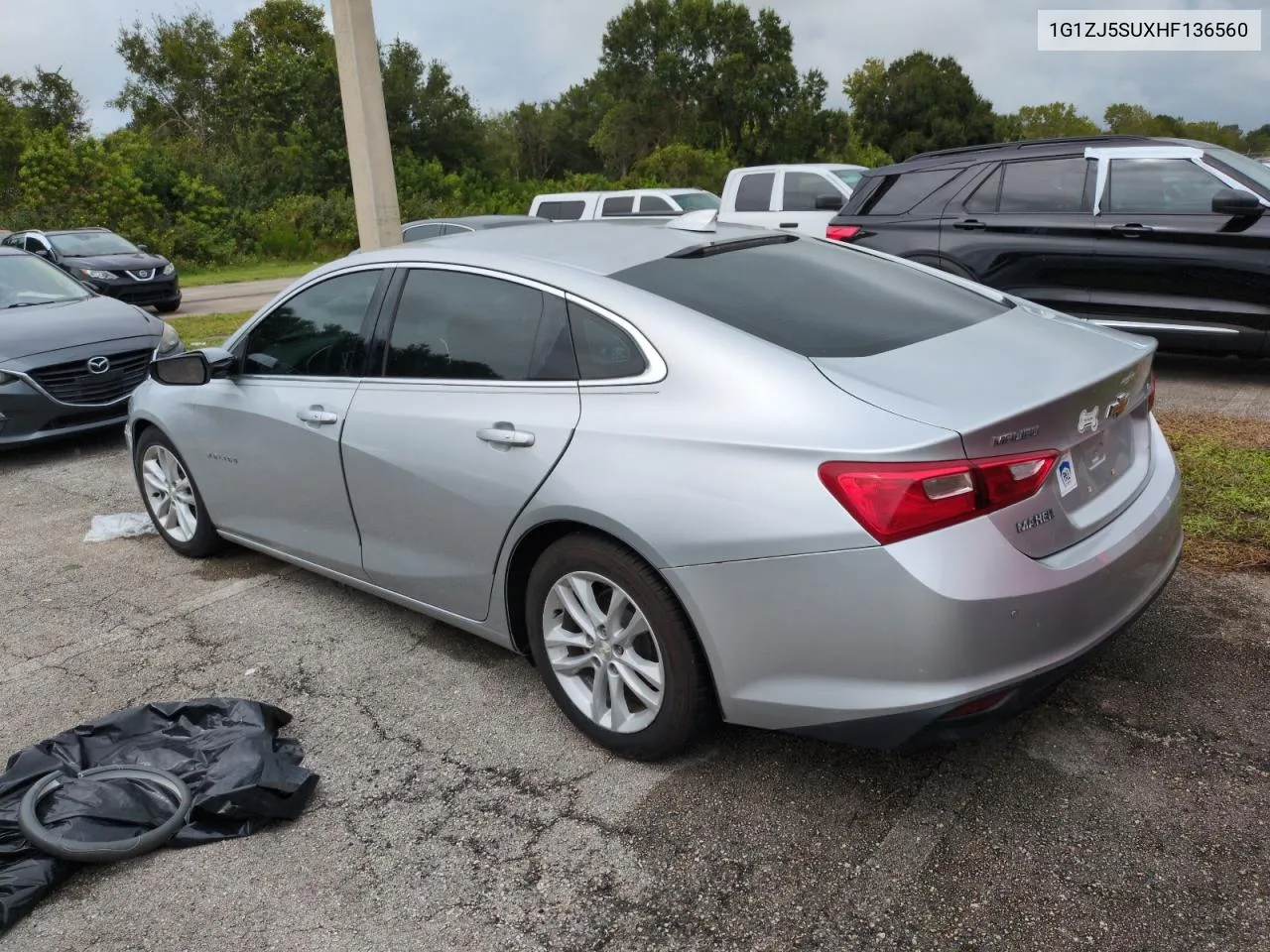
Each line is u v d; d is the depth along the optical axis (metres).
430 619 4.05
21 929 2.44
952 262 7.74
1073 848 2.46
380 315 3.60
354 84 8.27
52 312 7.58
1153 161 6.92
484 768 2.99
